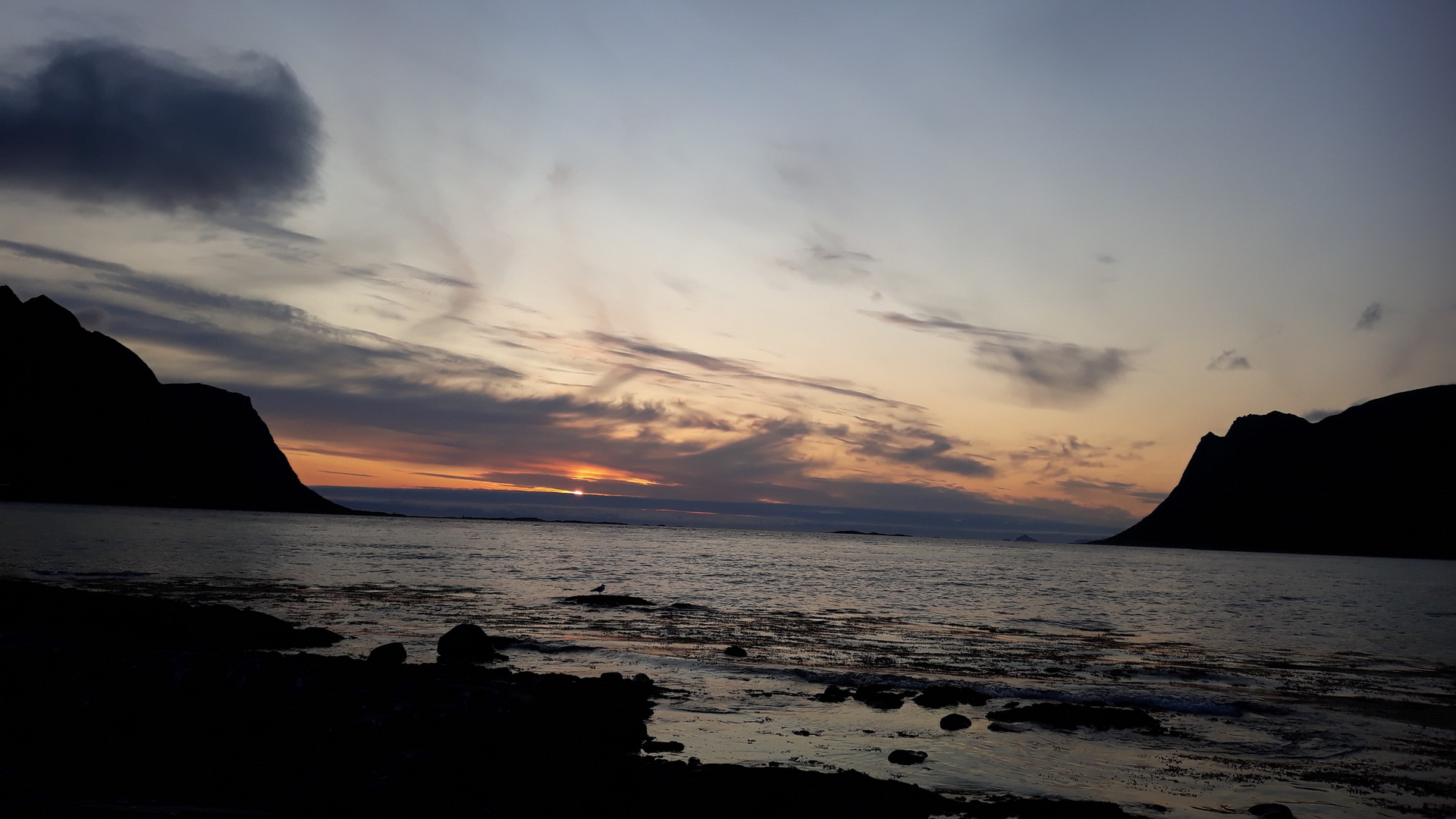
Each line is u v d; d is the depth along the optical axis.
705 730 15.70
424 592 42.84
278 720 13.24
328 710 14.02
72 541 67.75
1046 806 11.43
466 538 136.88
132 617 24.00
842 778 12.12
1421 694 21.92
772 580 63.75
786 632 31.86
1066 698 19.98
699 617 36.19
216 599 35.16
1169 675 24.30
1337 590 75.44
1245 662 27.70
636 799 10.92
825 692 19.59
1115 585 74.56
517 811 10.20
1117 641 32.91
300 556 67.44
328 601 36.53
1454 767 14.58
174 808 8.59
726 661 23.95
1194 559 167.62
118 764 10.75
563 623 32.03
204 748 11.64
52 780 9.87
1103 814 11.25
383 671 17.84
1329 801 12.58
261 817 8.79
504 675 19.11
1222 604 55.12
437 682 16.97
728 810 10.67
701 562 90.00
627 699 17.78
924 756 14.29
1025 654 27.89
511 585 49.31
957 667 24.55
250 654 19.20
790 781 11.84
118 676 14.62
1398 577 104.25
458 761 11.66
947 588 61.19
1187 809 11.98
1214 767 14.31
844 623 35.81
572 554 94.75
